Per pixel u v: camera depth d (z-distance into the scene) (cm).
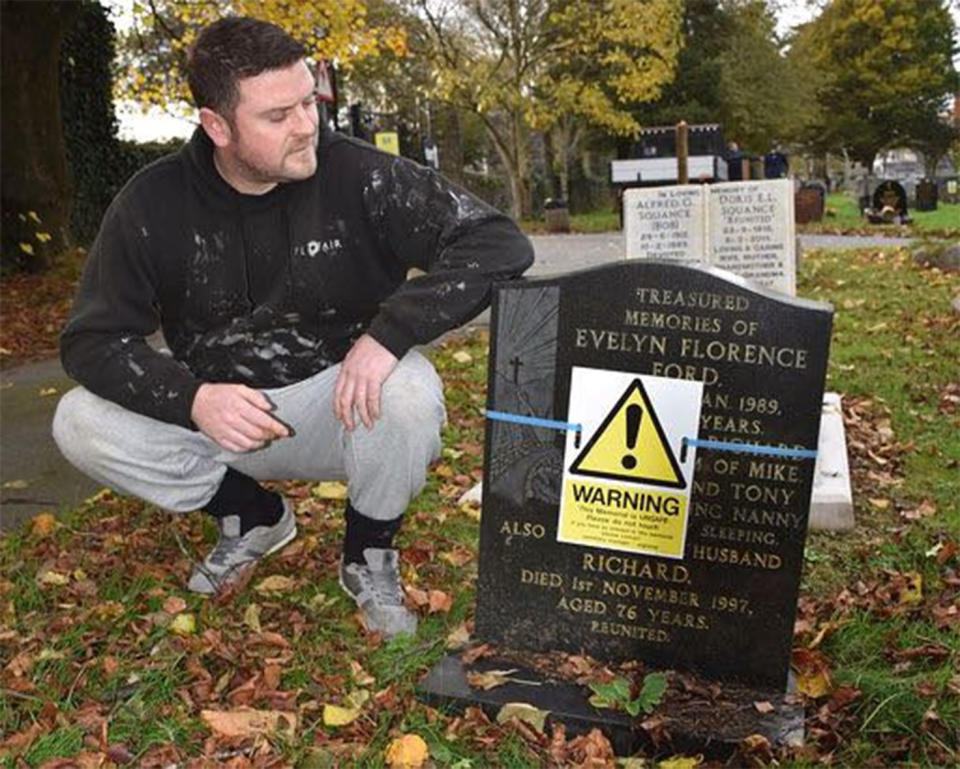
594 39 2894
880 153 7375
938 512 377
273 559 346
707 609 260
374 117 3161
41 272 1341
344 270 283
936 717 235
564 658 271
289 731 238
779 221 466
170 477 293
